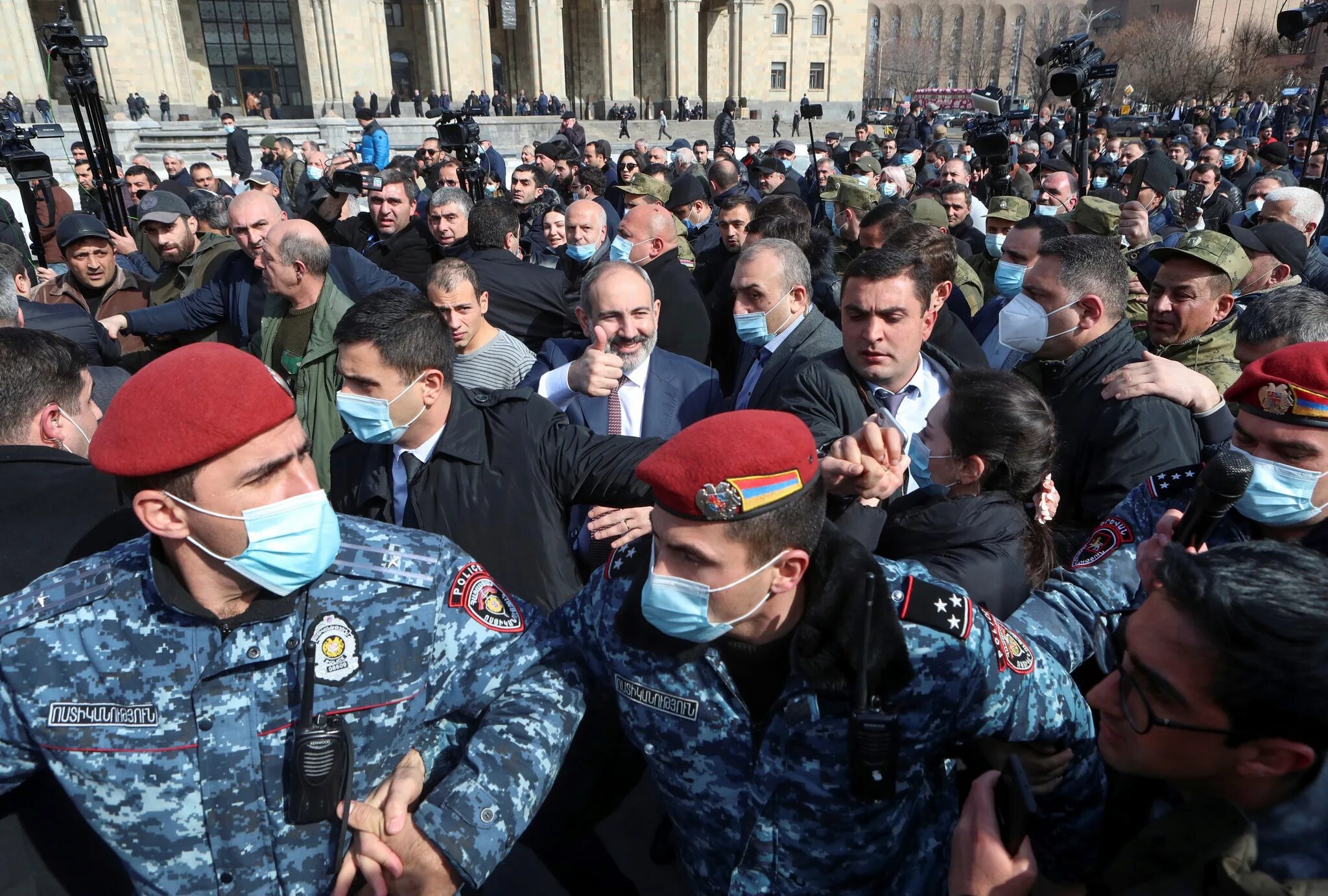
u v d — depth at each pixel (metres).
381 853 1.35
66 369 2.21
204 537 1.41
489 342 3.72
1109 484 2.57
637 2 45.41
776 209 5.20
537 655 1.66
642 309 3.28
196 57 39.66
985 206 8.23
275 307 3.98
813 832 1.50
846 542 1.43
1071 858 1.48
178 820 1.48
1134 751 1.22
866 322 2.82
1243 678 1.05
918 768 1.49
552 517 2.45
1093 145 14.79
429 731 1.66
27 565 1.89
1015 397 2.03
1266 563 1.11
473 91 37.56
